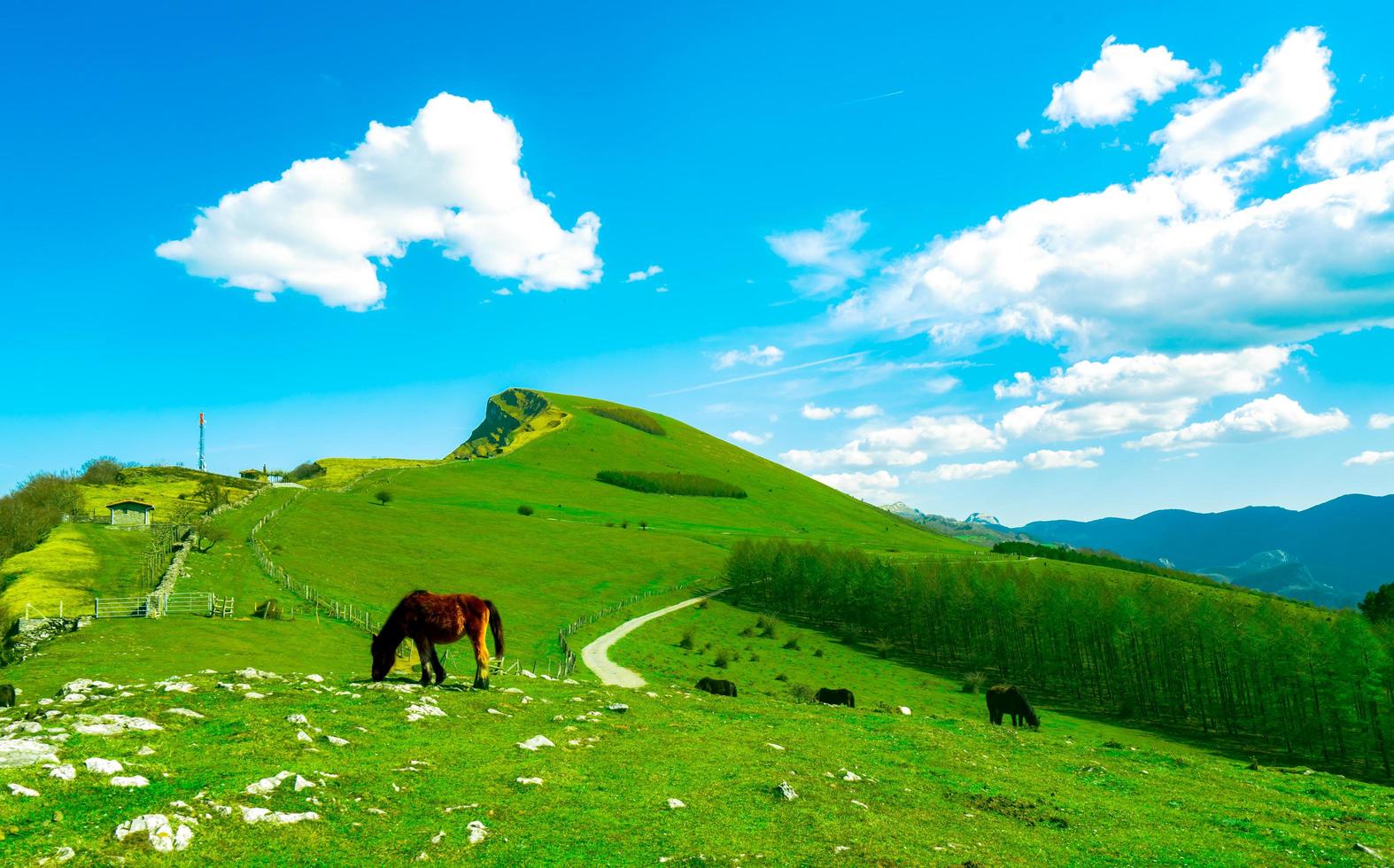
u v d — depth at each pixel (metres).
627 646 80.50
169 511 116.25
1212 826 17.12
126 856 9.08
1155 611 93.88
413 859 10.31
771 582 132.88
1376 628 80.75
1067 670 100.00
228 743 13.52
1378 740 70.81
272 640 51.16
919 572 120.38
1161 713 89.69
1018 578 118.06
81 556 75.12
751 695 42.41
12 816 9.55
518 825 11.91
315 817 11.01
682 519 196.12
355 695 18.64
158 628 49.12
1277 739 80.56
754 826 13.10
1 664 36.97
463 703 19.05
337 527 118.31
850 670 90.19
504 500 177.62
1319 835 16.94
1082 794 19.02
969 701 81.06
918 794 16.84
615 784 14.48
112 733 13.12
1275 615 84.12
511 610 90.25
